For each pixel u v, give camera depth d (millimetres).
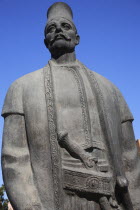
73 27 4617
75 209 3645
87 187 3625
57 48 4496
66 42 4496
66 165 3725
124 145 4336
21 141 4047
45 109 3979
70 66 4402
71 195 3682
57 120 3873
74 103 4031
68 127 3887
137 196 4020
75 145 3785
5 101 4301
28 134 3990
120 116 4438
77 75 4273
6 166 3928
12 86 4352
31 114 3994
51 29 4543
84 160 3740
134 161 4223
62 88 4098
